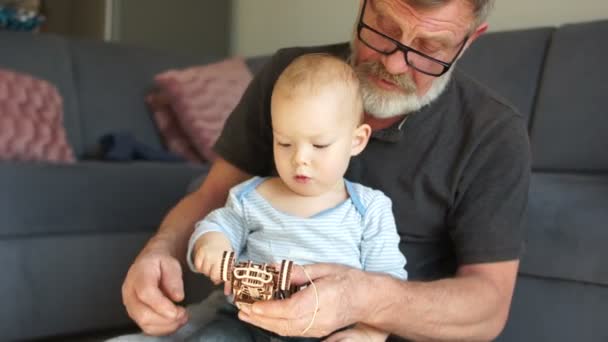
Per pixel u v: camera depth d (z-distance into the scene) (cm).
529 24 232
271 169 125
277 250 98
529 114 198
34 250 188
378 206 102
